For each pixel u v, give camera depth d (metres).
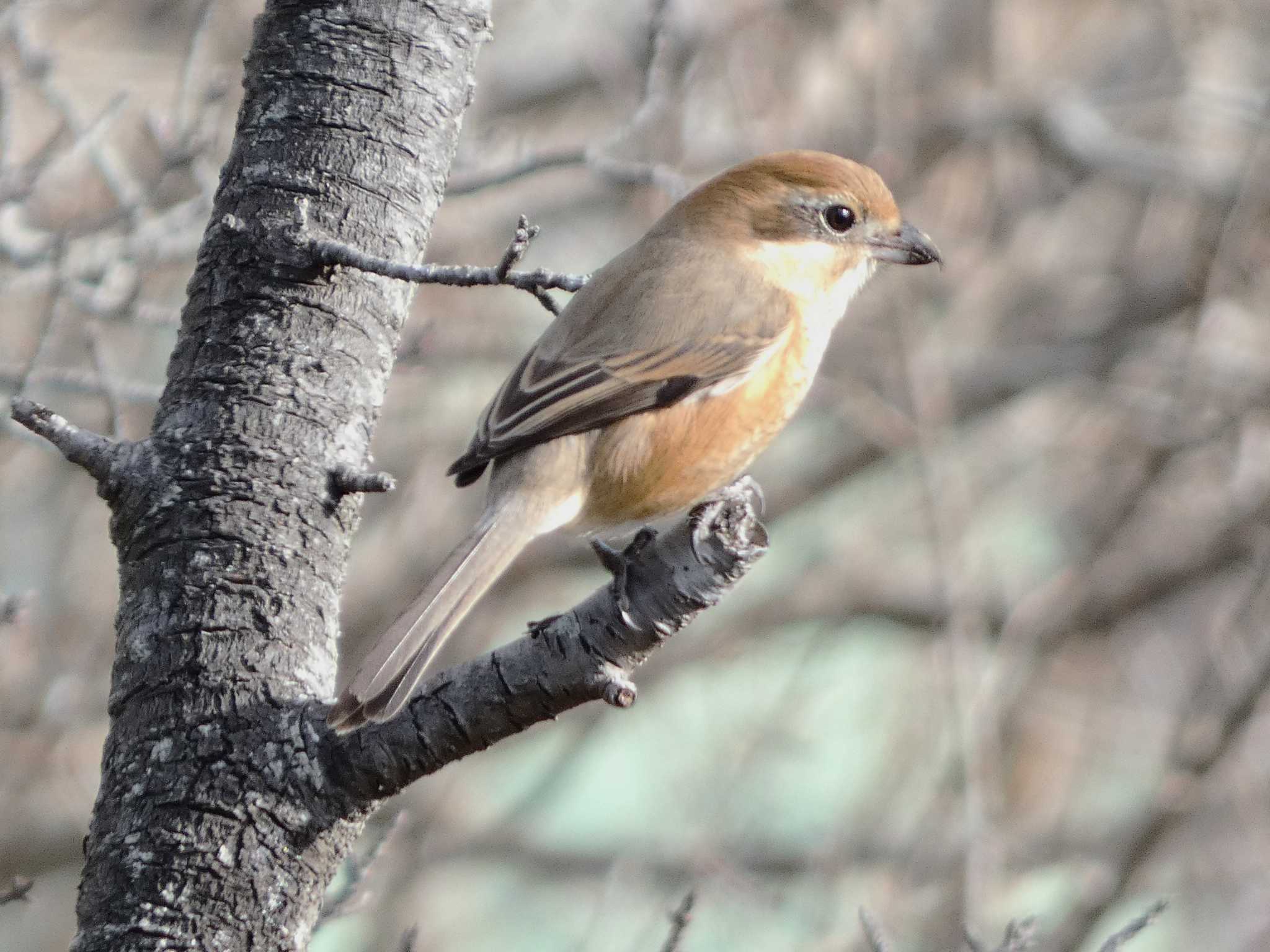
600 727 15.48
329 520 5.72
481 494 15.98
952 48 17.34
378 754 5.37
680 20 14.22
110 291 9.85
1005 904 13.20
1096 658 15.67
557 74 16.81
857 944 12.42
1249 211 14.63
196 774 5.30
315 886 5.36
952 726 13.50
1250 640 13.97
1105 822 14.98
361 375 5.91
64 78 13.98
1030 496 17.05
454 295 15.09
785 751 14.11
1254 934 13.71
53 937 14.34
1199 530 15.90
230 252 5.90
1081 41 18.06
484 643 16.02
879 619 16.05
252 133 6.07
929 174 16.16
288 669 5.49
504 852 15.38
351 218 5.97
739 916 12.79
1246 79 16.69
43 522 14.41
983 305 16.83
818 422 17.09
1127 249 17.17
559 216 15.64
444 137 6.24
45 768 13.70
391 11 6.19
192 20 14.83
